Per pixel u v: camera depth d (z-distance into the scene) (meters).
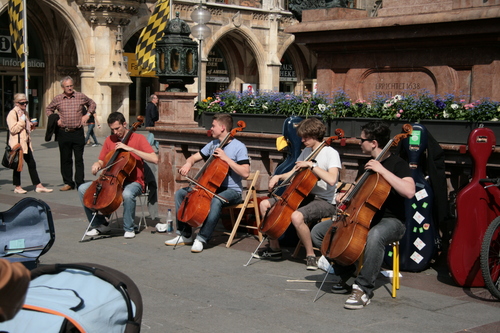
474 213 5.81
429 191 6.32
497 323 4.95
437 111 6.89
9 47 30.72
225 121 7.46
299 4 9.61
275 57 38.28
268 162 8.62
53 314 2.89
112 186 7.69
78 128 12.23
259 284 5.98
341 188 6.39
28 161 11.99
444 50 8.10
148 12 31.95
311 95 8.32
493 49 7.69
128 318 3.18
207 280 6.10
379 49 8.72
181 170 7.46
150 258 6.98
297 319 5.00
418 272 6.42
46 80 32.00
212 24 35.12
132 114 34.84
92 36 29.58
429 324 4.91
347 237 5.21
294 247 7.53
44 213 4.70
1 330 2.87
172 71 9.23
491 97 7.75
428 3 8.47
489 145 5.83
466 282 5.84
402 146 6.42
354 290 5.31
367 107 7.48
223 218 8.33
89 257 7.01
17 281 2.26
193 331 4.71
